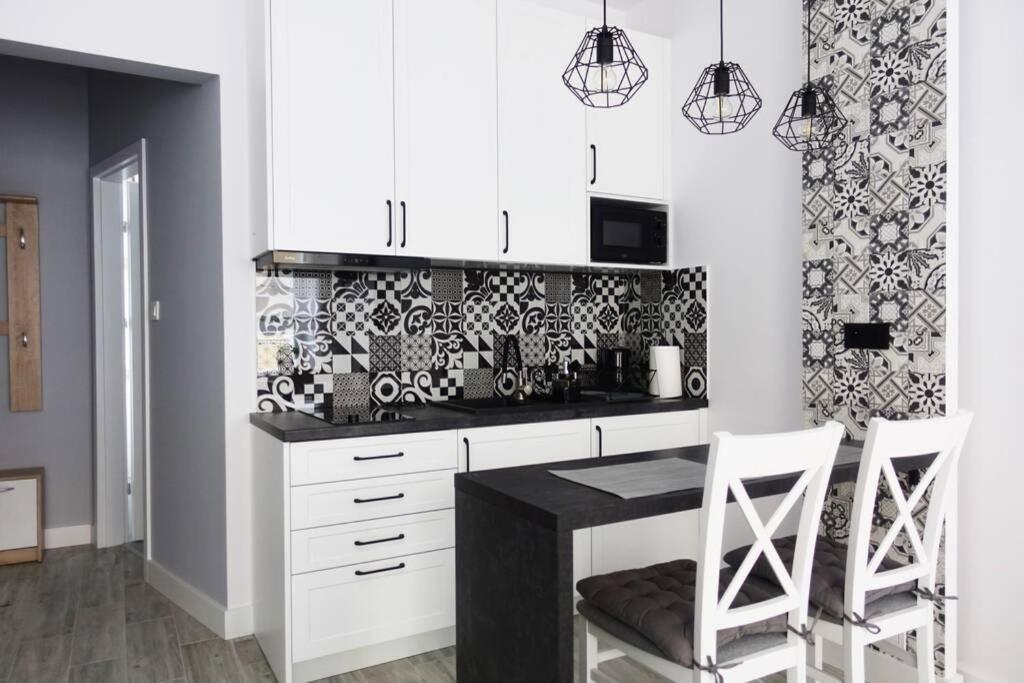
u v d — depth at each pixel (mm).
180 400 3404
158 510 3660
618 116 3602
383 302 3418
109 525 4344
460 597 2061
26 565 4016
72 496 4379
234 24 3027
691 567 2109
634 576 2027
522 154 3320
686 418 3521
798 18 3023
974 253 2418
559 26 3439
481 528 1944
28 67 4234
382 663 2805
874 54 2592
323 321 3266
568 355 3947
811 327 2844
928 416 2424
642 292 3992
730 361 3420
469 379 3654
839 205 2723
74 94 4352
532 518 1718
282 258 2762
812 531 1754
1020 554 2303
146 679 2689
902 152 2502
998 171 2352
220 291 3031
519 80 3314
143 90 3676
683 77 3674
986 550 2393
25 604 3441
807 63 2840
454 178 3141
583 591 1966
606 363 4004
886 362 2562
